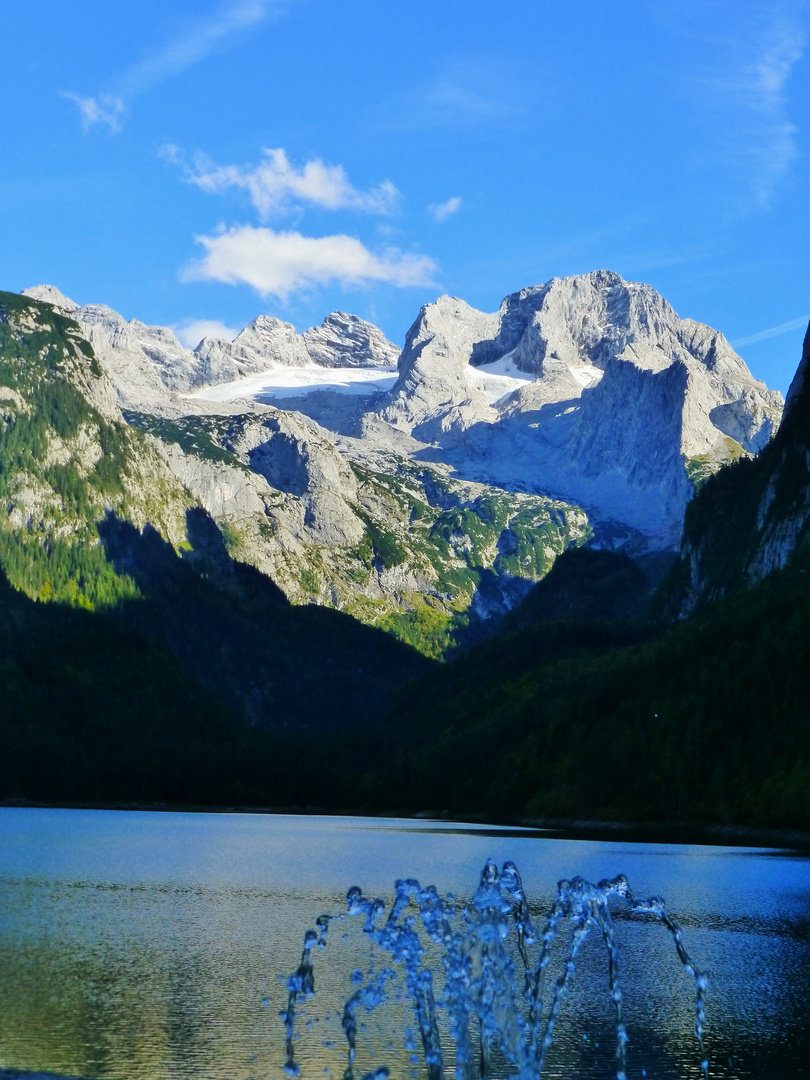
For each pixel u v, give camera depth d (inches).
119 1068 2368.4
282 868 5959.6
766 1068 2442.2
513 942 3912.4
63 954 3531.0
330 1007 2886.3
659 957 3631.9
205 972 3284.9
